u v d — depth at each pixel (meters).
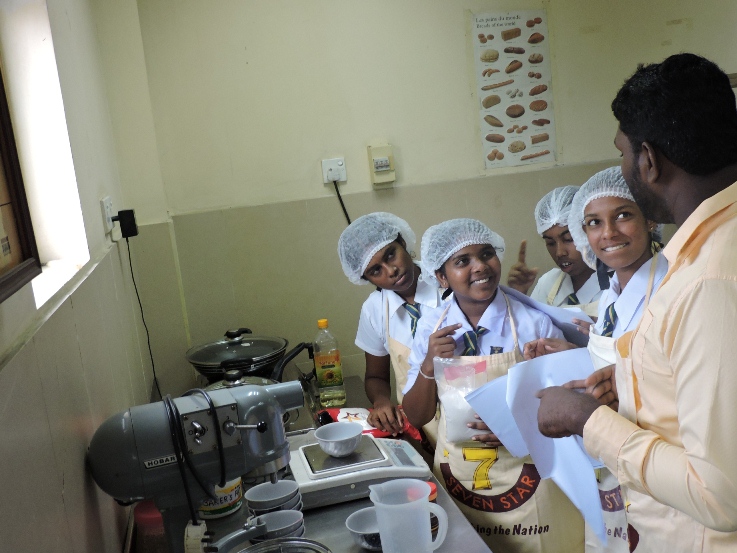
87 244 1.57
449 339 1.74
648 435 0.98
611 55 3.17
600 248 1.63
